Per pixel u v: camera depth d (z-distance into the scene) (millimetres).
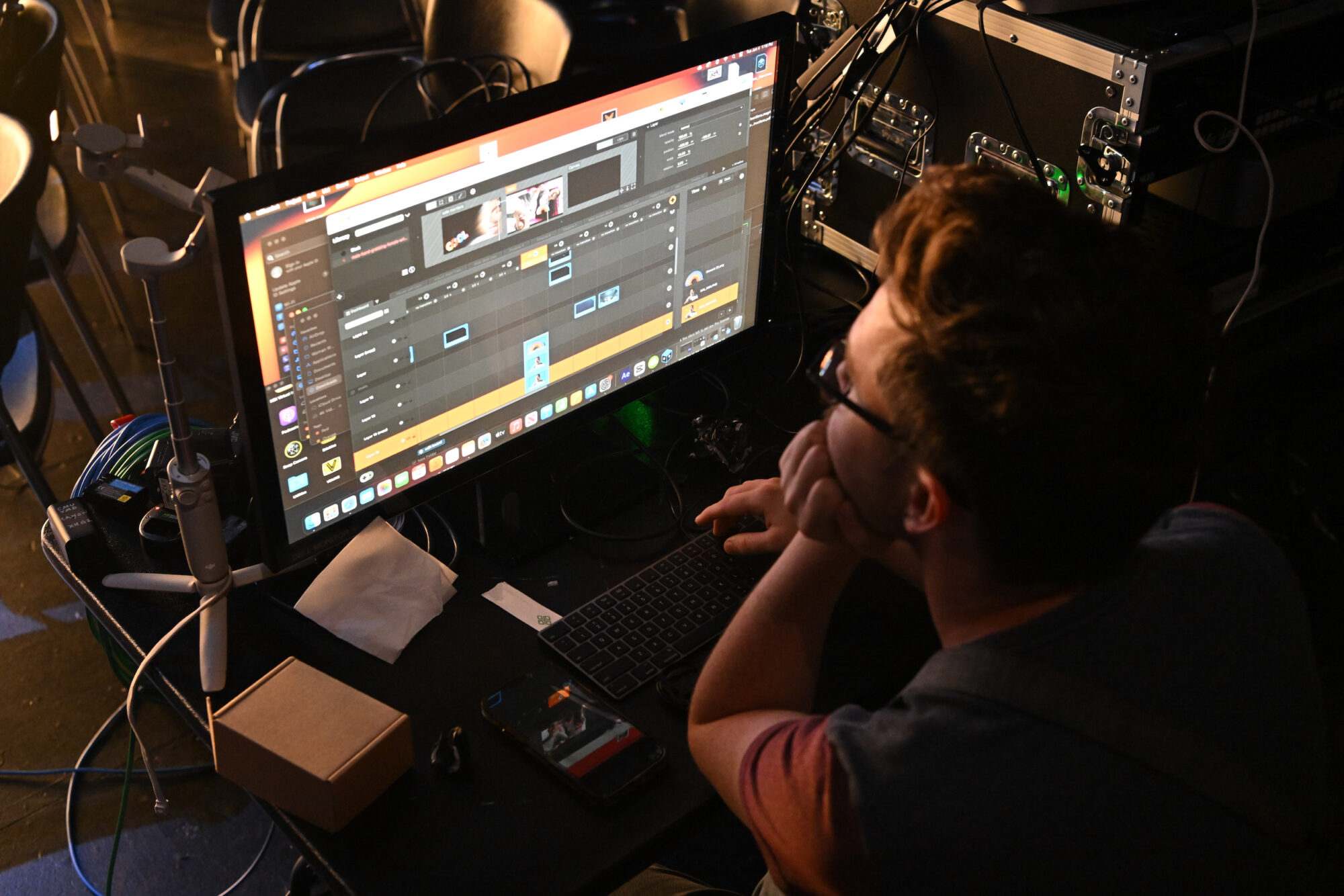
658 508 1309
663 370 1329
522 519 1274
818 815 674
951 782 628
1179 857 623
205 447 1269
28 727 1935
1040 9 1394
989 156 1517
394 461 1110
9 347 1817
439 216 1019
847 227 1790
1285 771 676
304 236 935
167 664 1095
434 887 898
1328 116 1534
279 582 1178
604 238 1172
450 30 2654
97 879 1703
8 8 2279
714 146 1219
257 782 963
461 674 1096
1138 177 1356
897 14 1526
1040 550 640
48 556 1249
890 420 667
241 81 2896
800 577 892
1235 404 1648
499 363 1148
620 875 926
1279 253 1544
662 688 1061
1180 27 1346
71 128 3100
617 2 3160
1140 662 646
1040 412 590
